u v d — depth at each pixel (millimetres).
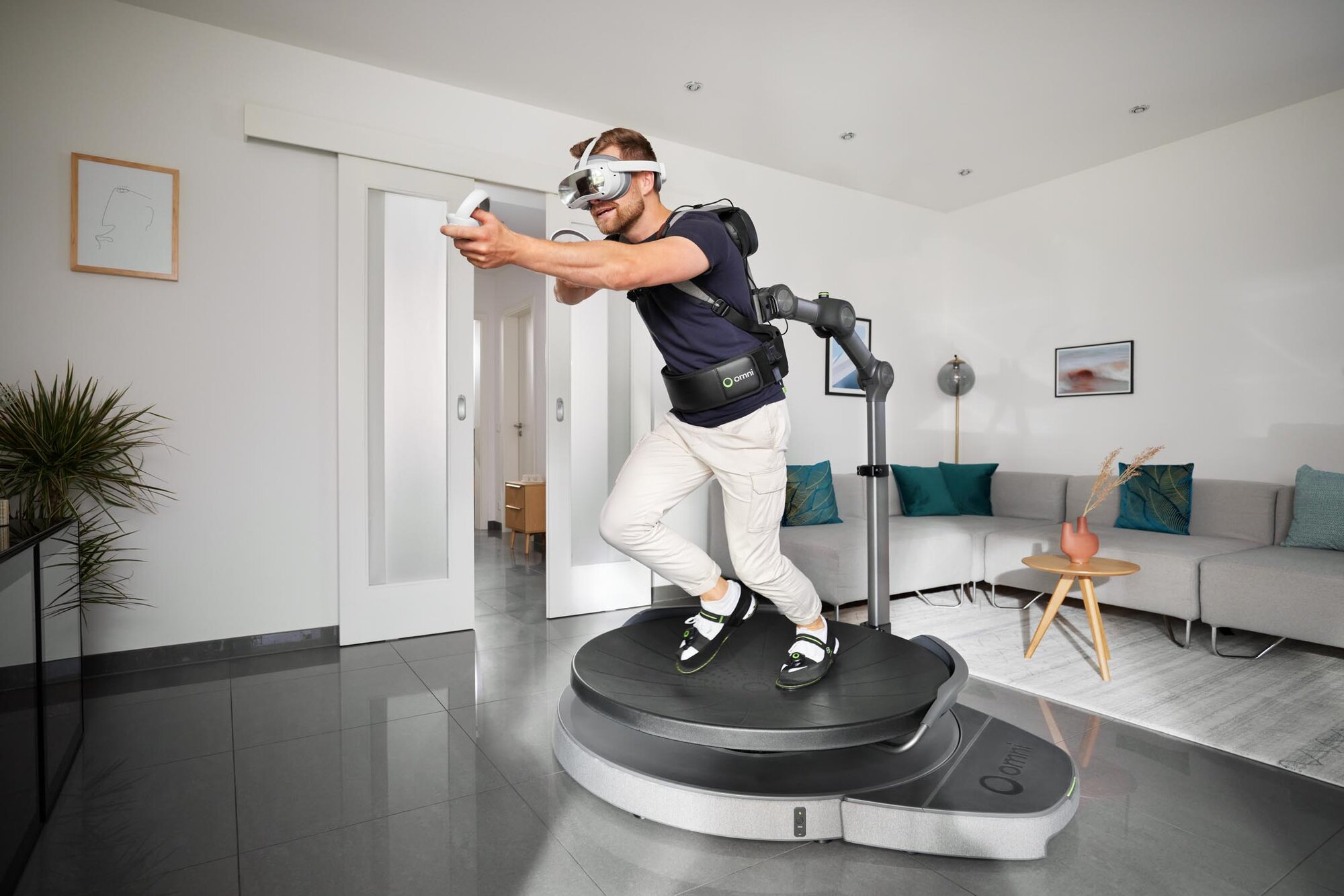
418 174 3293
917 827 1491
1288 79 3398
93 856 1515
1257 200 3809
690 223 1402
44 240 2633
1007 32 2990
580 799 1768
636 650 2115
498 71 3283
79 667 2092
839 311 1926
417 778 1879
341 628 3141
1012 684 2621
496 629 3449
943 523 4344
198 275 2887
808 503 4145
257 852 1532
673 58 3186
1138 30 2969
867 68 3264
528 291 6480
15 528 1809
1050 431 4766
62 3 2656
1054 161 4410
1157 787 1837
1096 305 4516
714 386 1574
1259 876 1447
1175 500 3807
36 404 2428
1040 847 1463
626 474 1797
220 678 2697
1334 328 3545
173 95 2836
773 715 1621
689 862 1499
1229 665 2844
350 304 3141
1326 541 3248
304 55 3084
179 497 2855
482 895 1386
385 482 3268
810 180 4691
